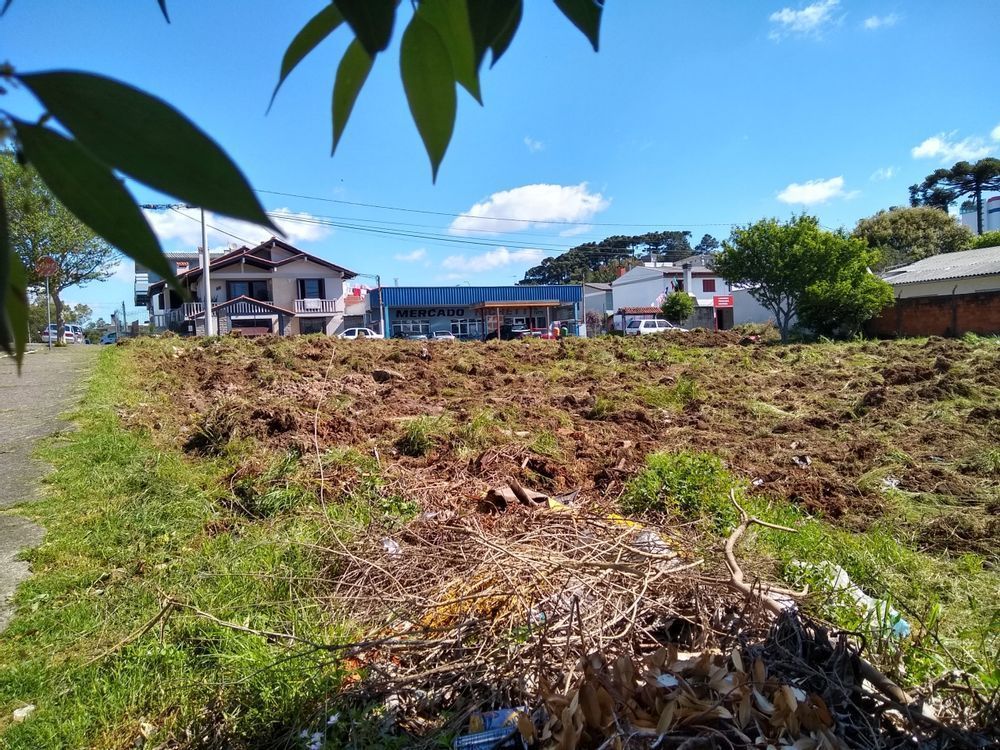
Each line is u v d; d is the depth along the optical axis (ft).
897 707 6.52
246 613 9.55
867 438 22.44
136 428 19.63
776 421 25.70
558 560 9.02
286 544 11.64
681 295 127.03
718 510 13.61
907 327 64.95
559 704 6.27
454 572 9.84
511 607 8.36
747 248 71.61
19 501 13.73
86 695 7.72
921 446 21.22
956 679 7.32
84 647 8.72
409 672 7.71
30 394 24.67
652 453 19.34
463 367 36.68
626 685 6.40
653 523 12.88
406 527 12.55
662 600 8.47
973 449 20.15
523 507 13.71
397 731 6.94
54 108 1.17
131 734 7.20
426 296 124.77
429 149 1.95
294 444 17.88
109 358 32.42
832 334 68.13
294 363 32.35
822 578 9.91
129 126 1.18
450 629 8.05
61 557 11.24
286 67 1.90
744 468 18.61
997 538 13.28
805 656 7.40
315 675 7.67
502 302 123.34
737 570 8.68
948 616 9.82
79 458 16.35
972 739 6.23
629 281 158.92
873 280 66.33
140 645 8.62
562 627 7.85
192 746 6.96
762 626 7.83
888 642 7.83
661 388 31.60
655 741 5.87
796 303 71.10
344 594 10.10
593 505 14.37
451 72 1.90
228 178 1.20
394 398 26.86
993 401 27.73
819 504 15.58
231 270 106.01
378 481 15.38
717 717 6.17
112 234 1.25
